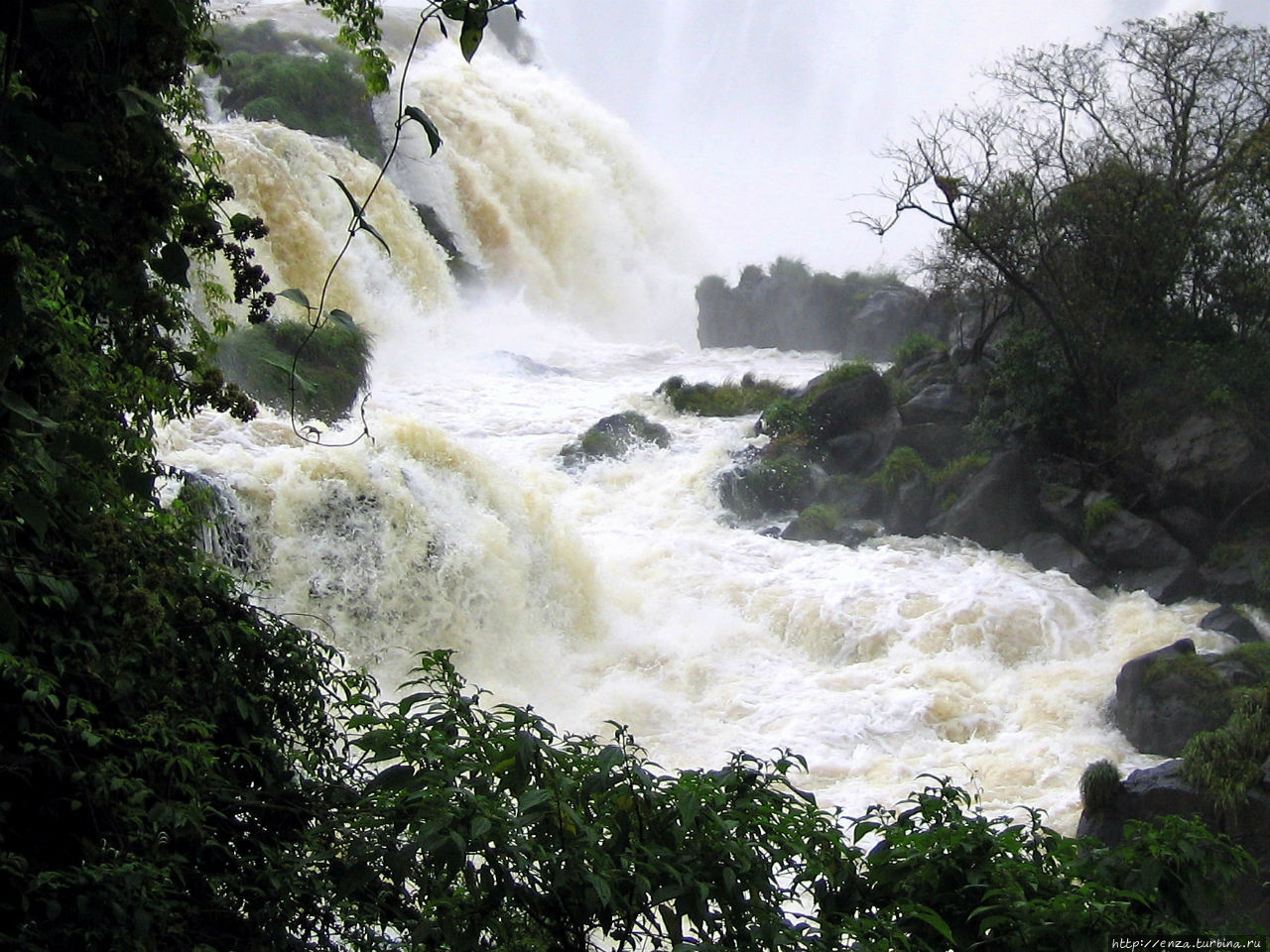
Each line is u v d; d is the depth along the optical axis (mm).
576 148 51062
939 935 4922
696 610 21719
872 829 5270
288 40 49719
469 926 4477
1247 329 27000
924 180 28422
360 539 19578
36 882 4512
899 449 26703
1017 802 15859
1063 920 4715
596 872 4516
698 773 5109
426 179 44719
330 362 26547
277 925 5191
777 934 4594
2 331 3811
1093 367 26125
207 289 6293
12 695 5125
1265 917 12266
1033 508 24750
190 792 5184
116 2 4348
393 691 18672
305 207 35844
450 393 32500
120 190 4320
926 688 19062
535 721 4879
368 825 4754
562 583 21250
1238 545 23125
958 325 32125
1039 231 27078
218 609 6289
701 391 32250
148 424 6445
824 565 23312
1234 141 28547
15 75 4250
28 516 4328
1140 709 17281
